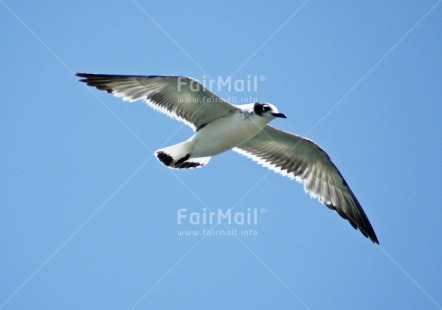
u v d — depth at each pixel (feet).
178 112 44.34
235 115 43.98
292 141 47.70
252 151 49.57
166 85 42.63
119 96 43.70
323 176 49.42
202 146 44.83
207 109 44.01
